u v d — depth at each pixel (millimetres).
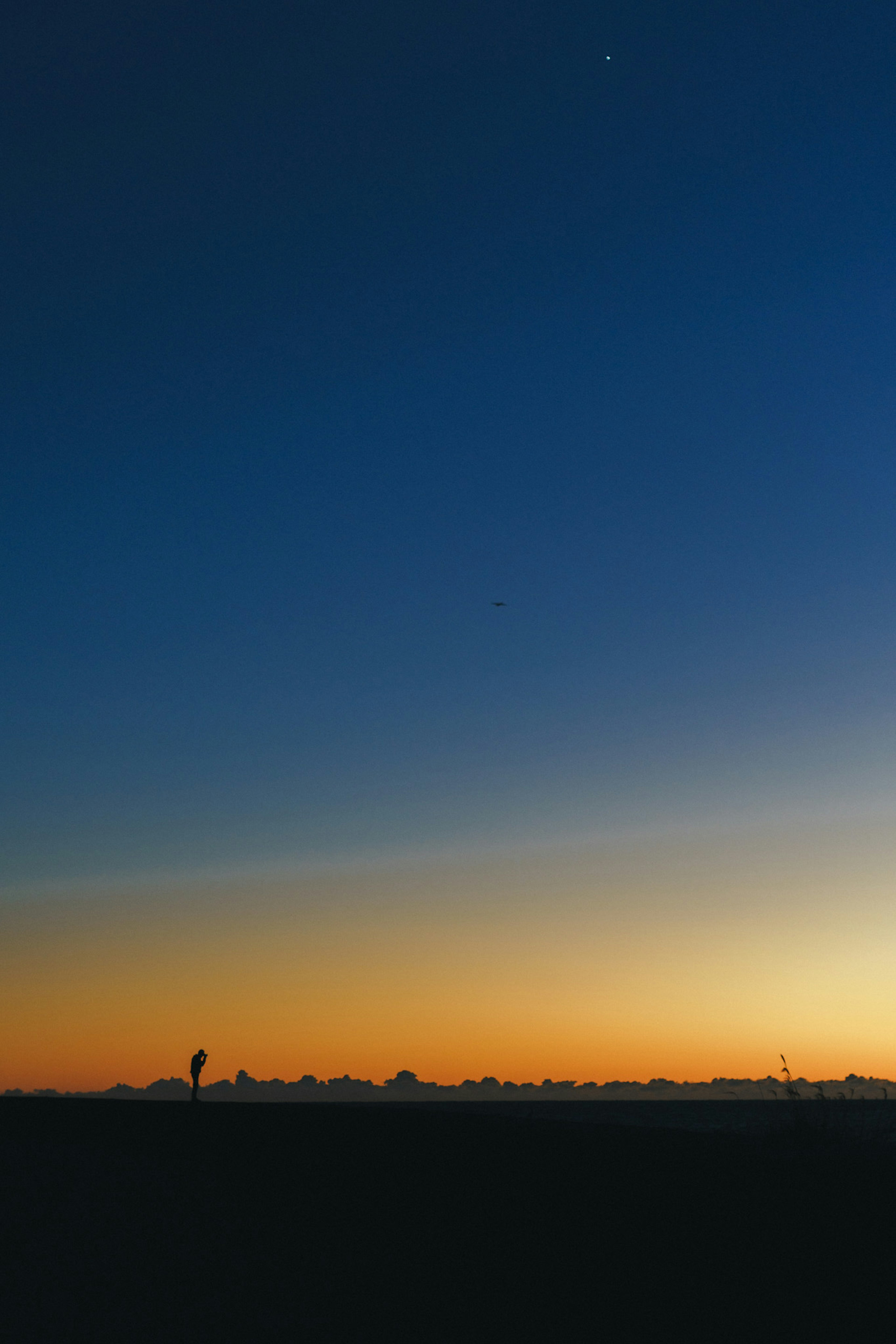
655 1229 12234
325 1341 10531
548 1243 12680
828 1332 9039
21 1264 14156
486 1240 13227
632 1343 9297
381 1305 11508
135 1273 13641
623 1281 10953
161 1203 18094
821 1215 11516
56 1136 29812
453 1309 11016
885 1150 13367
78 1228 16266
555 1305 10742
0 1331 11203
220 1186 19594
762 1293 10094
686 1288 10484
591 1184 14609
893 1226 10898
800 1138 14094
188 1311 11867
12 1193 19172
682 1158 14938
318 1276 12914
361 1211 15914
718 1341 9219
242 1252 14562
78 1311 11945
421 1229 14328
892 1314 9242
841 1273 10133
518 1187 15406
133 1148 25906
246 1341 10648
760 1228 11617
